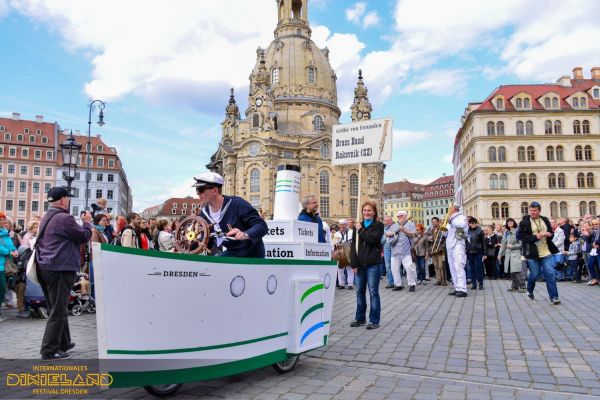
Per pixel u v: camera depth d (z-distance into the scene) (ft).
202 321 16.29
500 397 17.30
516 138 229.04
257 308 18.48
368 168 318.24
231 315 17.31
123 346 14.33
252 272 18.24
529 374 20.15
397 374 20.42
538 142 229.04
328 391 18.12
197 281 16.10
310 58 329.93
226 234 19.08
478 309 38.55
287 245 25.04
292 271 20.61
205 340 16.38
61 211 24.50
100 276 13.93
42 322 35.70
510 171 228.63
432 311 37.99
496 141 229.66
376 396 17.52
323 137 305.94
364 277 32.17
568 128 229.25
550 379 19.38
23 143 327.26
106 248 14.01
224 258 17.02
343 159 36.83
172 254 15.44
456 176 316.81
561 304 40.55
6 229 36.40
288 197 29.04
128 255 14.40
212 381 19.48
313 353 24.52
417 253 65.62
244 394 17.80
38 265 23.49
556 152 228.63
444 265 61.93
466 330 29.66
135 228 39.81
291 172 29.27
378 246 31.58
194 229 19.03
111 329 14.10
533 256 42.27
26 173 326.44
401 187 557.33
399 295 50.24
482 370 20.80
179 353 15.61
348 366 21.91
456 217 49.16
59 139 343.26
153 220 54.03
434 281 68.80
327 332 23.09
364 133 36.09
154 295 14.96
